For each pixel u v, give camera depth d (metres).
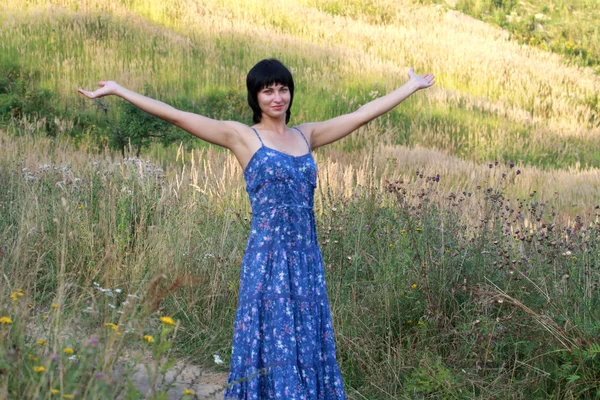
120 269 5.19
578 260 4.68
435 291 4.78
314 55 21.19
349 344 4.54
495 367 4.34
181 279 3.08
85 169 7.09
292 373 3.35
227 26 22.25
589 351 3.90
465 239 5.29
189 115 3.52
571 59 26.50
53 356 2.65
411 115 18.41
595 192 12.41
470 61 23.45
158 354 2.91
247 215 6.78
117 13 20.69
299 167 3.53
